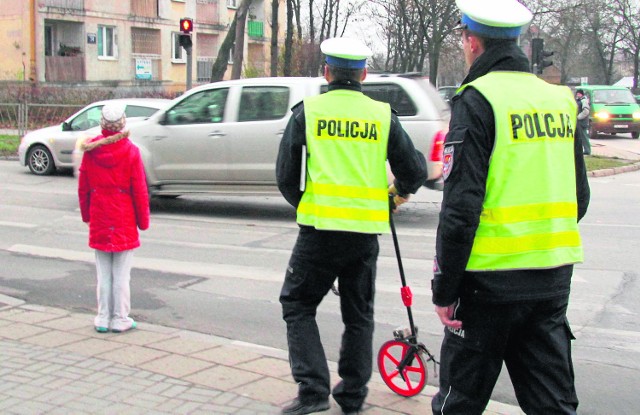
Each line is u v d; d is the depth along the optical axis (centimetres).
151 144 1130
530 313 301
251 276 761
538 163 297
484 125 290
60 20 3509
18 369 466
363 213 387
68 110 2317
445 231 289
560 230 301
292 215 1138
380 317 631
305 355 398
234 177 1098
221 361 489
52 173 1616
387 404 431
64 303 663
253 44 4956
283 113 1068
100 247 543
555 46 6281
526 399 312
